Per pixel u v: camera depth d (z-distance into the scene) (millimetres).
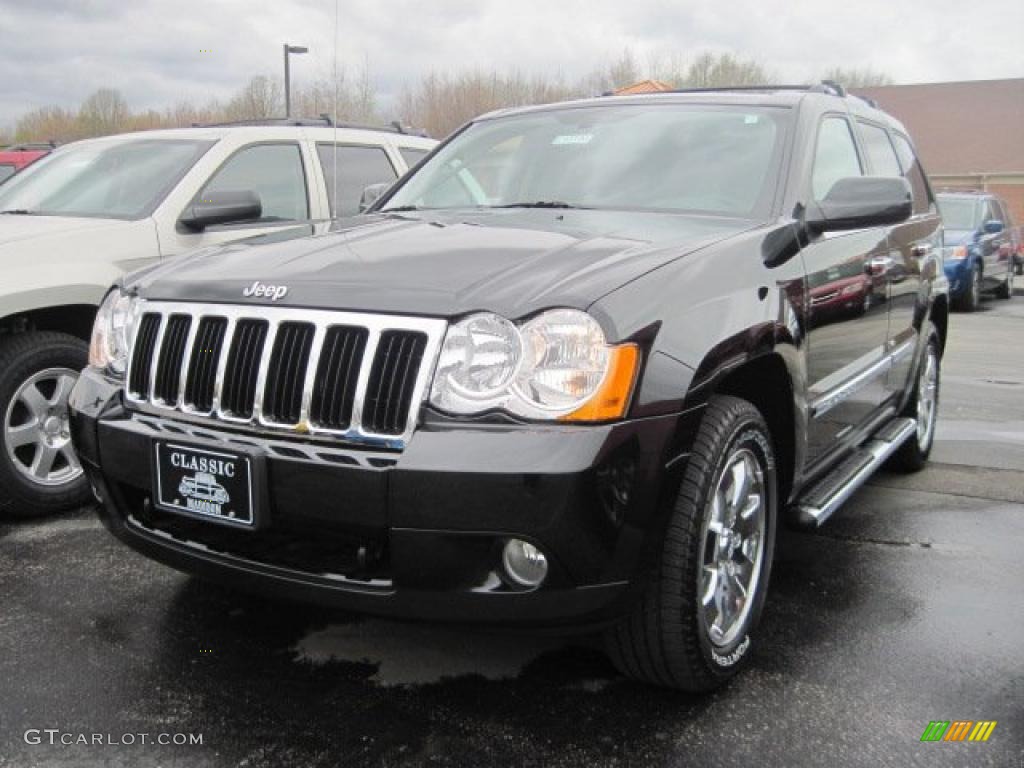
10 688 2713
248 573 2541
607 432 2260
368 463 2311
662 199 3414
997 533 4188
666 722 2582
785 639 3096
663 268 2557
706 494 2520
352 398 2385
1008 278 17438
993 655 2990
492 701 2682
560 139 3889
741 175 3400
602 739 2496
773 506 2984
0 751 2404
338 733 2508
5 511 4117
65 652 2932
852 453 4129
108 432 2770
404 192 4113
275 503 2424
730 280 2705
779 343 2840
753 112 3680
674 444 2377
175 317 2758
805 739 2502
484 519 2221
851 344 3648
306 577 2451
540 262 2572
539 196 3627
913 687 2783
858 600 3422
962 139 34125
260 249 3025
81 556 3729
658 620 2521
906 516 4430
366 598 2365
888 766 2387
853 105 4344
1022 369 9055
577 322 2303
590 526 2240
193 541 2688
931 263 4953
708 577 2678
